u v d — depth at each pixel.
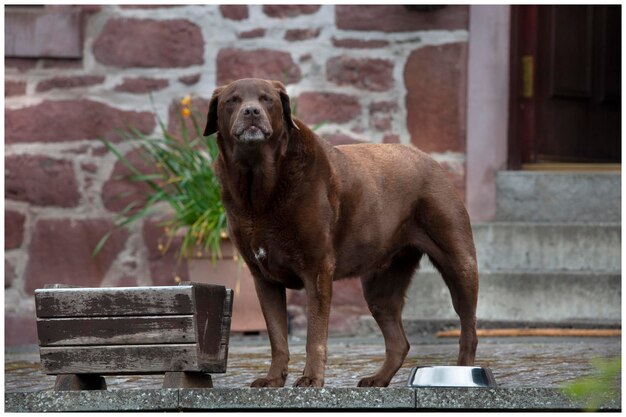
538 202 12.22
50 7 12.43
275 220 6.60
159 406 5.97
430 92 12.23
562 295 11.18
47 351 6.35
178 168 11.98
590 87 13.88
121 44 12.42
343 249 6.96
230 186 6.68
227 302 6.58
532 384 6.94
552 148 13.48
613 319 11.10
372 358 9.00
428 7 12.12
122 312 6.26
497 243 11.70
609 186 12.19
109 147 12.05
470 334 7.41
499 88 12.23
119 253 12.21
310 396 5.89
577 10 13.70
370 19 12.27
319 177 6.64
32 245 12.32
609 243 11.56
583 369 7.74
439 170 7.58
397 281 7.62
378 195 7.10
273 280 6.88
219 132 6.68
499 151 12.23
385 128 12.27
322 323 6.66
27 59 12.44
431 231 7.43
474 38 12.21
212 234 10.91
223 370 6.54
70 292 6.32
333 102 12.27
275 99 6.51
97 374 6.35
